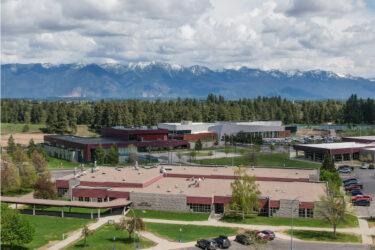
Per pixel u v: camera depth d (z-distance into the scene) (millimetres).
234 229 77000
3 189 107500
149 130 190625
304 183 103312
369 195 105312
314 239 70688
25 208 96062
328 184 94000
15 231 64312
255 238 67875
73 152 170000
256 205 84000
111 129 197250
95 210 94000
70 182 103125
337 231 75250
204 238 69812
